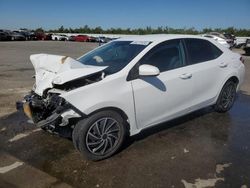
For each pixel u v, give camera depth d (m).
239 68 6.17
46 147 4.65
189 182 3.67
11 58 16.94
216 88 5.73
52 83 4.06
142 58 4.52
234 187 3.56
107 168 4.00
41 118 4.09
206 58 5.52
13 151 4.52
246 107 6.81
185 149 4.55
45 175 3.84
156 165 4.07
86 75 4.04
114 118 4.20
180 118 5.88
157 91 4.56
